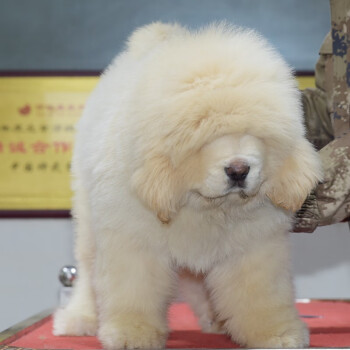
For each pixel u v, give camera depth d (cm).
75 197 338
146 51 303
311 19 544
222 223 265
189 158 243
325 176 281
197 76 242
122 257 269
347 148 282
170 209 249
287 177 255
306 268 548
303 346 267
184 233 266
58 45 546
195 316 339
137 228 263
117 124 264
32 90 545
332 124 312
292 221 280
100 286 275
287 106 247
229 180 238
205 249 273
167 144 241
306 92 340
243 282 278
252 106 238
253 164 238
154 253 271
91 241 321
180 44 264
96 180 269
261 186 255
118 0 546
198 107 236
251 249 275
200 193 248
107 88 295
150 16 545
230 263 280
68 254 548
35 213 546
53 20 547
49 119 546
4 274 548
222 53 249
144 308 270
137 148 247
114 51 545
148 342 262
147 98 247
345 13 292
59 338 310
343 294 545
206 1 545
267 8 544
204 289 325
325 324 347
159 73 251
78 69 545
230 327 286
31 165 547
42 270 550
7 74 542
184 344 292
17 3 546
